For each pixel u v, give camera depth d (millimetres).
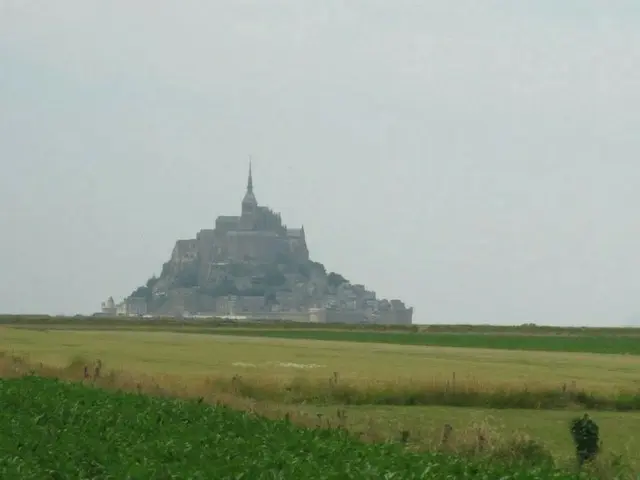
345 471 38062
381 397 86125
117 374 88250
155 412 55938
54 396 62719
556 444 63906
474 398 86938
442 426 69375
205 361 123875
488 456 49031
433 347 189750
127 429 49750
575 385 91375
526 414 80875
